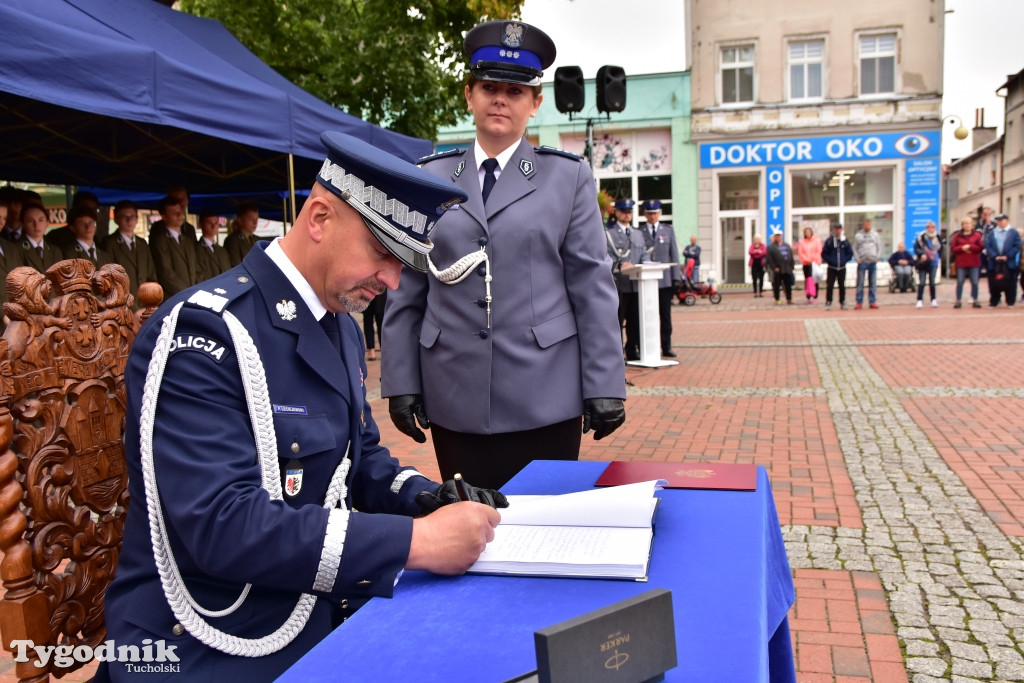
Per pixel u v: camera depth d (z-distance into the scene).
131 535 1.36
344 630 1.11
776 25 21.52
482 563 1.30
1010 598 3.04
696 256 18.88
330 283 1.40
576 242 2.44
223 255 8.94
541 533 1.40
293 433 1.36
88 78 4.30
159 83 4.73
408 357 2.52
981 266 15.19
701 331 13.03
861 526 3.87
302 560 1.21
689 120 22.19
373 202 1.34
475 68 2.34
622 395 2.42
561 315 2.44
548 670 0.86
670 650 0.96
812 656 2.67
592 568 1.25
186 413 1.26
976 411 6.25
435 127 12.15
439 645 1.06
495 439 2.45
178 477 1.23
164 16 6.22
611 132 22.70
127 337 1.79
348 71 10.89
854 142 21.61
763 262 20.23
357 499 1.67
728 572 1.26
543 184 2.43
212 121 5.18
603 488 1.59
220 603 1.32
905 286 20.19
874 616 2.94
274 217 14.19
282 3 10.90
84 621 1.61
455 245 2.38
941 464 4.87
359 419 1.52
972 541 3.62
